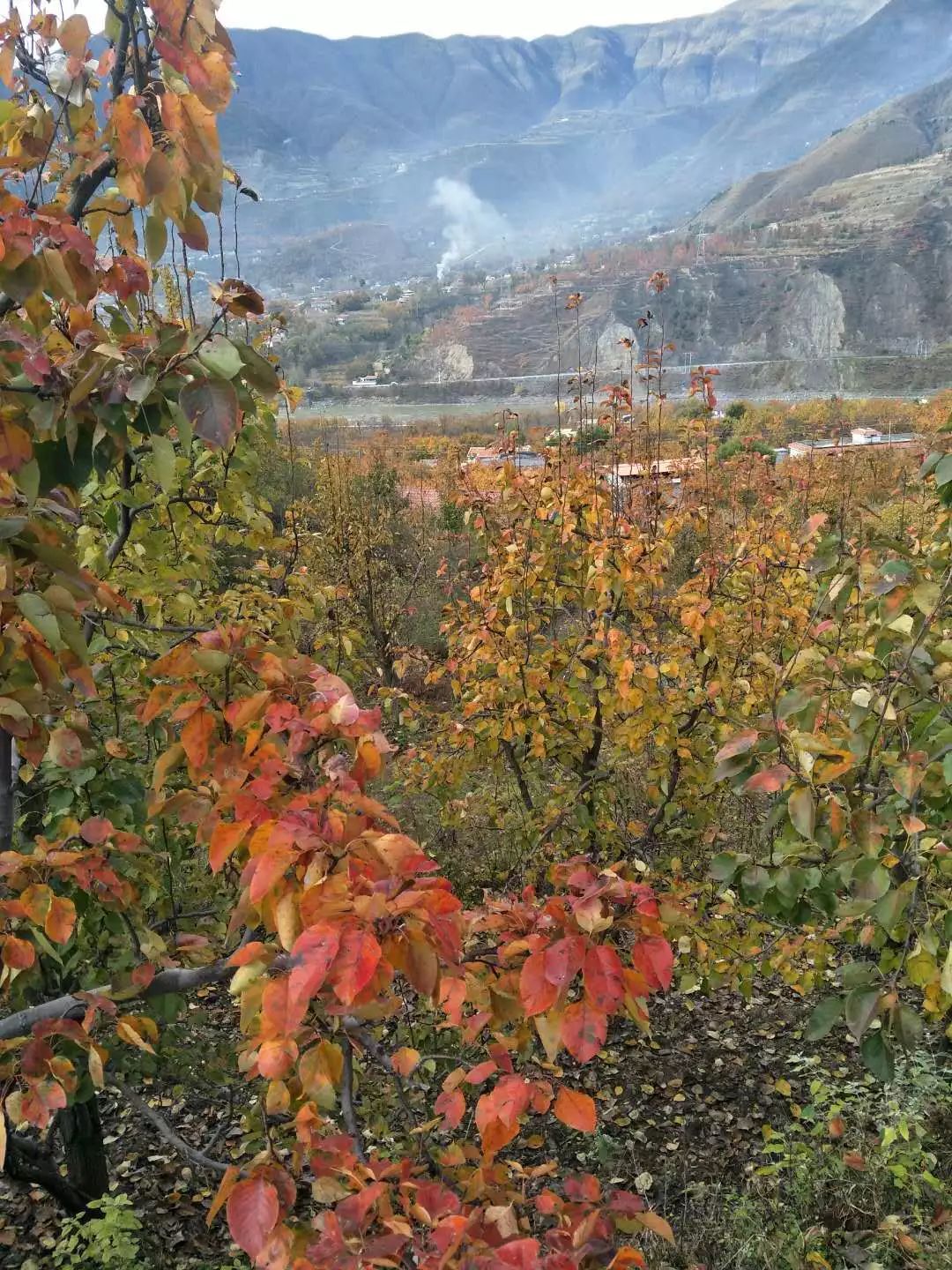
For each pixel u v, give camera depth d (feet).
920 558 9.53
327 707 5.28
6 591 4.99
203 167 4.89
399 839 4.30
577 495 18.38
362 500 54.90
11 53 5.19
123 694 11.99
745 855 9.54
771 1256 12.98
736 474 27.22
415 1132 6.70
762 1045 20.44
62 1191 13.99
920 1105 14.76
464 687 21.29
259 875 4.19
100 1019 6.64
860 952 17.20
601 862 17.60
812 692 8.28
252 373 5.00
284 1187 4.76
